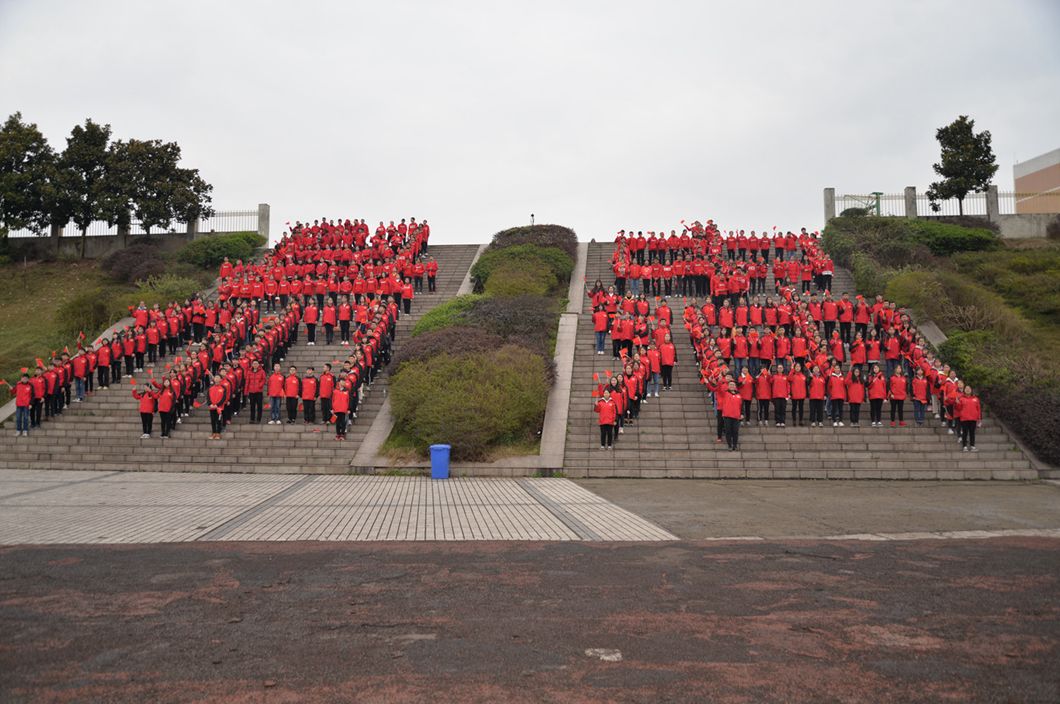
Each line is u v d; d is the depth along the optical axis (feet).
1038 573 23.03
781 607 19.43
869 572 23.17
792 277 85.46
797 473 52.19
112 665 15.37
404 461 54.95
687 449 55.77
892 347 62.54
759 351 63.67
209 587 21.36
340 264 97.14
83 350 68.69
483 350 64.80
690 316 71.36
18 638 16.99
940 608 19.34
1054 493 44.24
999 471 51.78
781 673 14.98
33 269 111.55
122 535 29.50
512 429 57.31
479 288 94.32
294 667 15.29
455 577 22.59
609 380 57.88
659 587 21.44
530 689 14.24
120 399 67.05
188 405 64.23
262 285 85.51
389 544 27.84
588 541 28.53
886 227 98.94
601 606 19.57
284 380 62.18
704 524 32.68
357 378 62.49
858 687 14.33
